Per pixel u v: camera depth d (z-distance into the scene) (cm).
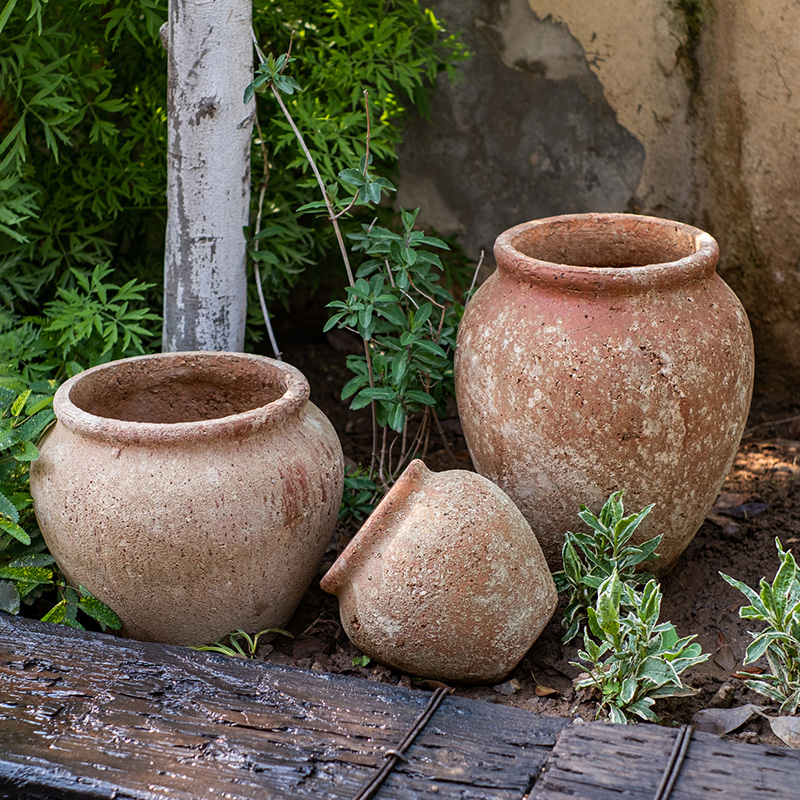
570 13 438
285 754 359
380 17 434
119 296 416
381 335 422
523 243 398
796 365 443
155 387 398
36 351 414
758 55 425
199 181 407
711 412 382
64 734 362
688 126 436
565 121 446
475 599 372
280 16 429
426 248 458
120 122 441
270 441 378
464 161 455
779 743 366
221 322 415
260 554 376
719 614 391
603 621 368
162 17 415
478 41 447
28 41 405
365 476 418
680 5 429
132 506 372
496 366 385
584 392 379
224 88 404
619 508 379
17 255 421
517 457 386
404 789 354
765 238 436
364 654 381
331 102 429
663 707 372
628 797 351
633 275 379
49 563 388
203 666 372
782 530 407
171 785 355
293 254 431
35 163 428
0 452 389
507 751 359
